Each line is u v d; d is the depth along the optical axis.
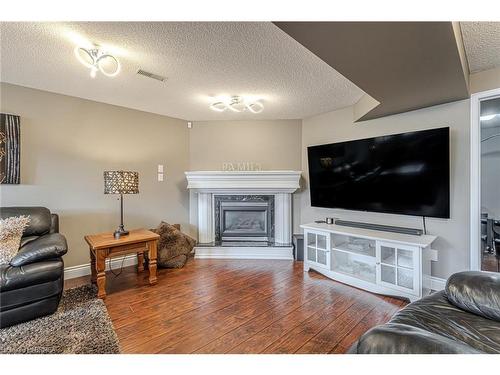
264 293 2.55
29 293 1.96
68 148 3.01
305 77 2.50
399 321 1.23
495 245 3.66
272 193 3.94
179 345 1.72
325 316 2.11
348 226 3.18
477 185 2.41
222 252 3.79
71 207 3.03
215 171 3.76
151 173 3.70
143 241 2.69
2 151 2.59
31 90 2.76
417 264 2.31
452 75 1.94
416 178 2.69
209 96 3.03
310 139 3.92
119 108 3.39
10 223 2.22
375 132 3.15
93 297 2.45
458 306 1.32
